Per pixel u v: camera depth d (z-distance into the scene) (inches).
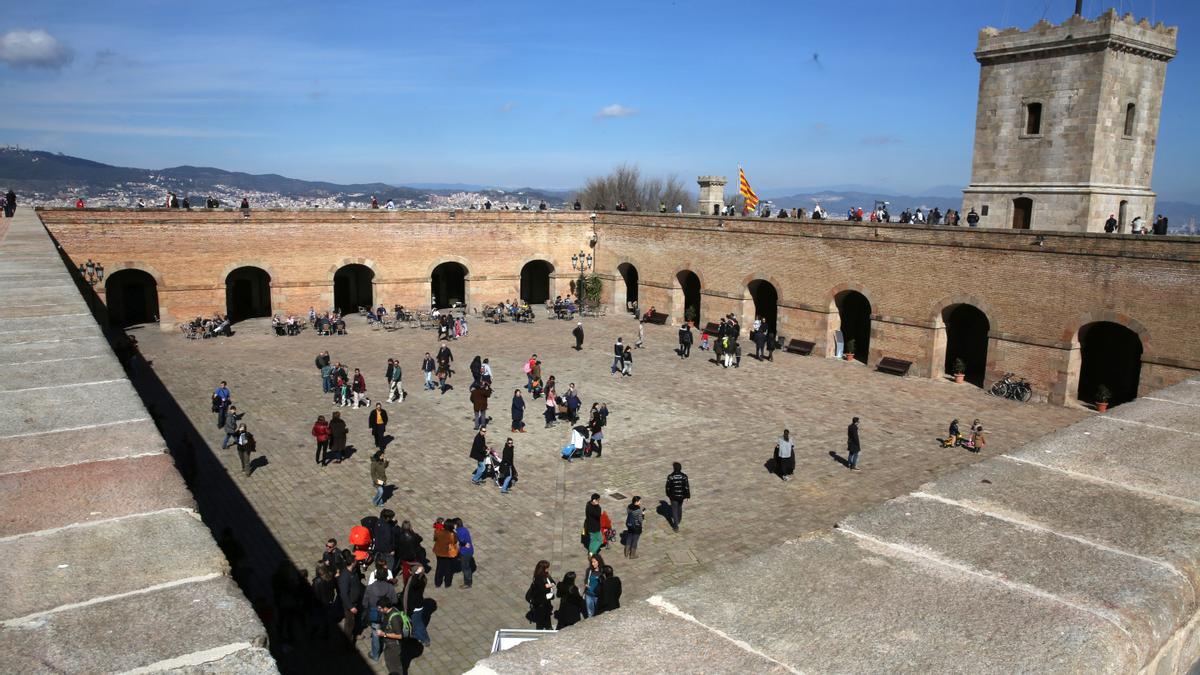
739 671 120.0
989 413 1253.7
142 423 254.1
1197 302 1126.4
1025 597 140.7
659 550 784.9
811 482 960.9
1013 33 1535.4
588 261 2265.0
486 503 894.4
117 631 139.4
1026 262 1316.4
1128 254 1190.3
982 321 1593.3
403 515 860.0
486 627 649.0
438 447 1076.5
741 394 1360.7
